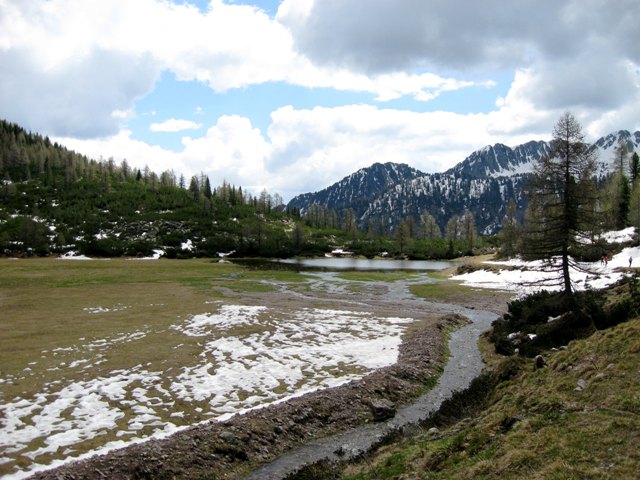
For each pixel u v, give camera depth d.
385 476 10.93
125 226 168.62
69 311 37.91
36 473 11.29
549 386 13.63
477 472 9.37
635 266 55.78
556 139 28.64
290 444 14.84
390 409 17.31
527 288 54.38
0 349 24.25
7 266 87.06
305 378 20.08
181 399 17.11
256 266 107.88
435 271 96.75
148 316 35.34
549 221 28.83
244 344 25.95
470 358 25.75
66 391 17.66
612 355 14.02
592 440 9.23
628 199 83.94
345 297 51.62
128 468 12.04
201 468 12.80
